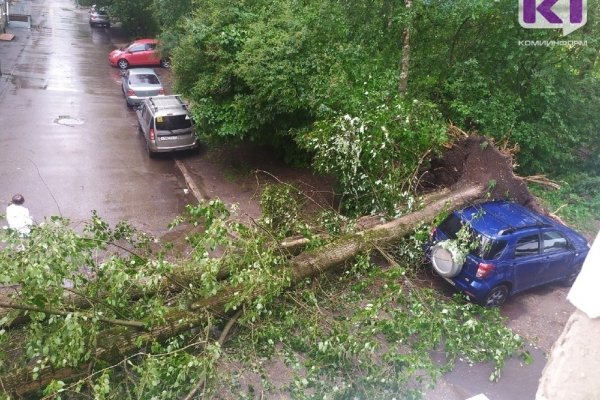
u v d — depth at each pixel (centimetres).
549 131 1190
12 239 431
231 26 1220
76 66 2355
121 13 2814
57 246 416
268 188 776
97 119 1684
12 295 443
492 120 1116
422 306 579
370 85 1033
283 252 643
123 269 476
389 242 755
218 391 501
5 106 1689
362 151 851
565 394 151
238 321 525
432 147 968
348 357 495
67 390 429
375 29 1097
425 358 504
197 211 522
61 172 1244
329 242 710
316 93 1055
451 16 1100
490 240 713
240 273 502
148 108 1402
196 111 1246
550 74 1119
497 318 623
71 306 452
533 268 760
